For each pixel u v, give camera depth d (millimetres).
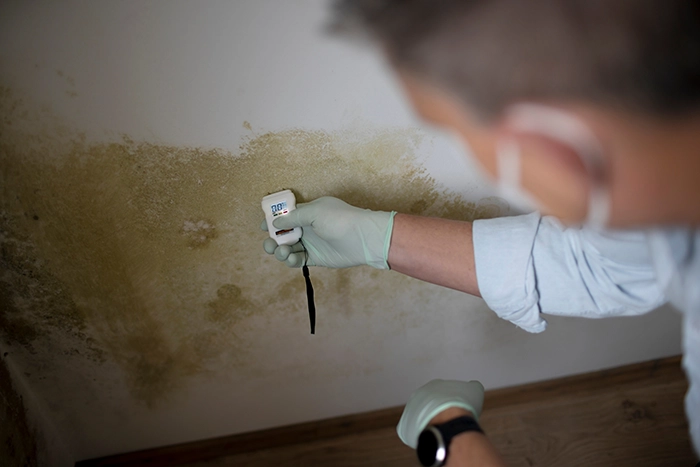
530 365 1574
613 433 1576
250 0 759
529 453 1549
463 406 762
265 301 1202
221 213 1010
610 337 1544
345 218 941
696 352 575
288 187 1000
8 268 1016
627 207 401
